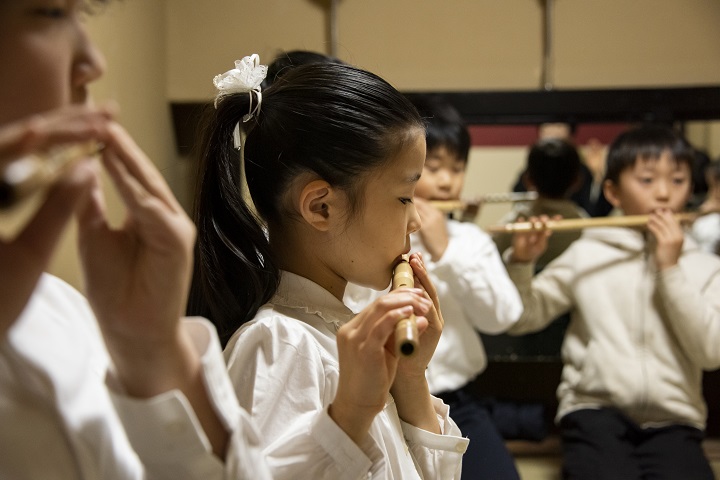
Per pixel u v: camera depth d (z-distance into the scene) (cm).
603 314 210
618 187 217
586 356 210
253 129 101
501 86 261
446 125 200
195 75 248
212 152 104
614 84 261
